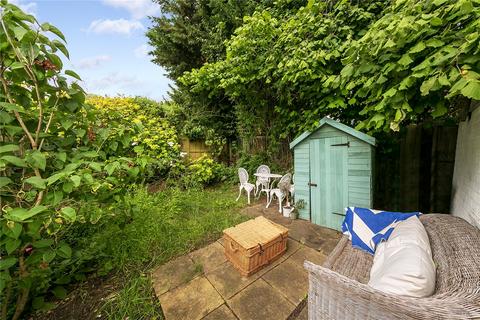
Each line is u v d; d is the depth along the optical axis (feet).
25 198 4.23
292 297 5.71
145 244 8.05
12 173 4.62
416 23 4.08
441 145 8.68
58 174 3.92
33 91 4.70
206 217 10.83
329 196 9.72
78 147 5.63
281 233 7.38
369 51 5.44
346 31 8.66
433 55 4.06
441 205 8.77
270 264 7.16
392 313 2.76
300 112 12.16
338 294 3.34
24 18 3.96
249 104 16.33
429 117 8.86
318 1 9.06
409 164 9.46
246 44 11.30
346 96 9.00
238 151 19.75
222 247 8.29
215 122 20.53
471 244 3.67
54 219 4.45
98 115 6.14
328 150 9.57
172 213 10.92
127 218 7.88
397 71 4.99
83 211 5.51
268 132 16.31
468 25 3.90
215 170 17.97
